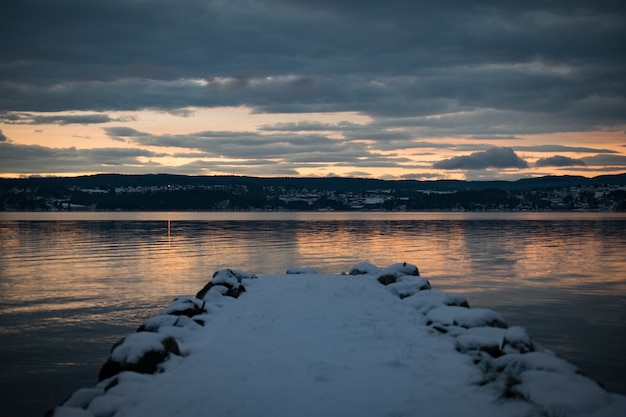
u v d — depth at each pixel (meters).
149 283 24.53
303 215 184.25
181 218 139.00
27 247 44.75
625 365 12.71
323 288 14.91
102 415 6.00
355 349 8.32
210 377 6.97
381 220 124.38
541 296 21.45
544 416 5.44
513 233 67.31
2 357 13.40
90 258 35.53
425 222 110.00
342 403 6.01
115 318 17.44
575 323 16.73
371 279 16.89
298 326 10.00
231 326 10.16
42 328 16.14
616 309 18.84
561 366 6.55
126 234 63.62
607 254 39.09
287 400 6.12
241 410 5.85
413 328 9.88
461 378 6.87
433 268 30.42
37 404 10.63
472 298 21.02
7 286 23.66
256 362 7.61
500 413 5.61
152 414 5.86
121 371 7.39
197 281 25.11
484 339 8.13
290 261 33.94
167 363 7.69
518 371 6.63
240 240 53.25
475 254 39.16
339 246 46.25
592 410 5.48
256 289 15.02
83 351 13.90
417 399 6.10
